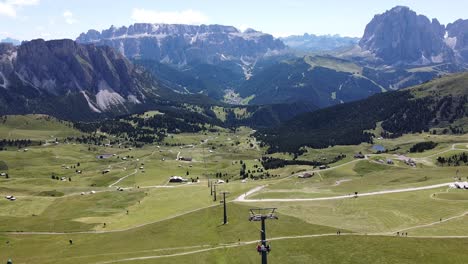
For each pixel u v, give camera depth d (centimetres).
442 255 11088
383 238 12394
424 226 13538
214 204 18762
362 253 11594
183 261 12156
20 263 13300
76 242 15562
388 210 15500
